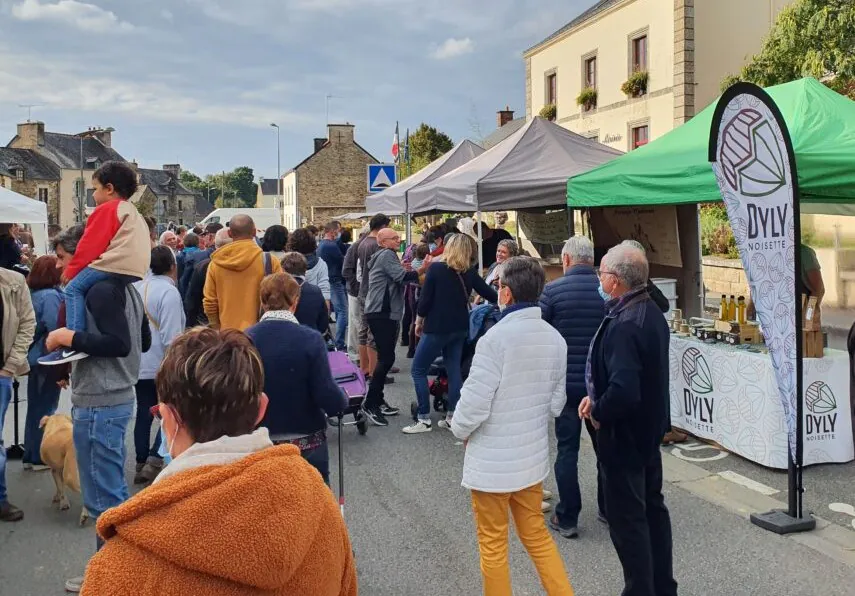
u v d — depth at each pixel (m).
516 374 3.17
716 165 4.51
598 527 4.45
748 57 22.03
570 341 4.21
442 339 6.21
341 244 14.34
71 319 3.47
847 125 5.27
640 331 3.16
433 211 10.64
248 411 1.46
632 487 3.18
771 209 4.21
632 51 25.25
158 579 1.23
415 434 6.46
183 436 1.46
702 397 5.82
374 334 6.83
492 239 10.11
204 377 1.40
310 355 3.37
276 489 1.28
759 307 4.41
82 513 4.64
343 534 1.50
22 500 5.07
